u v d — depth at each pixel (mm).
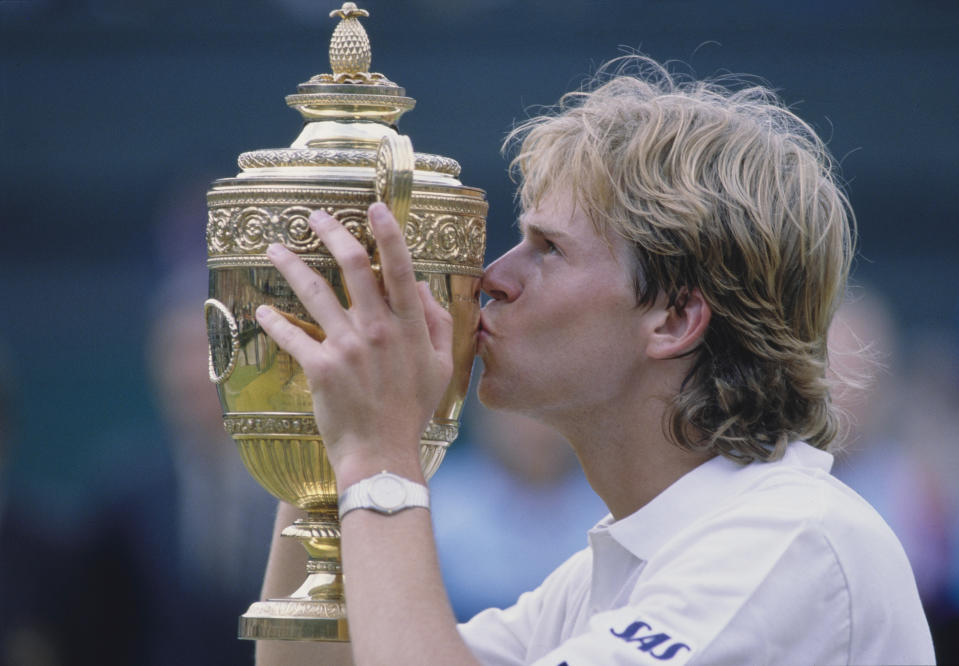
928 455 17969
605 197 7012
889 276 21125
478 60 19547
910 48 20016
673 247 6949
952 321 20984
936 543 17484
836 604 6508
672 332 7074
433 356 6523
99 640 14141
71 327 21859
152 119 20281
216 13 19859
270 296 6559
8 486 14766
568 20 19719
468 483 18000
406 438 6484
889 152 20375
